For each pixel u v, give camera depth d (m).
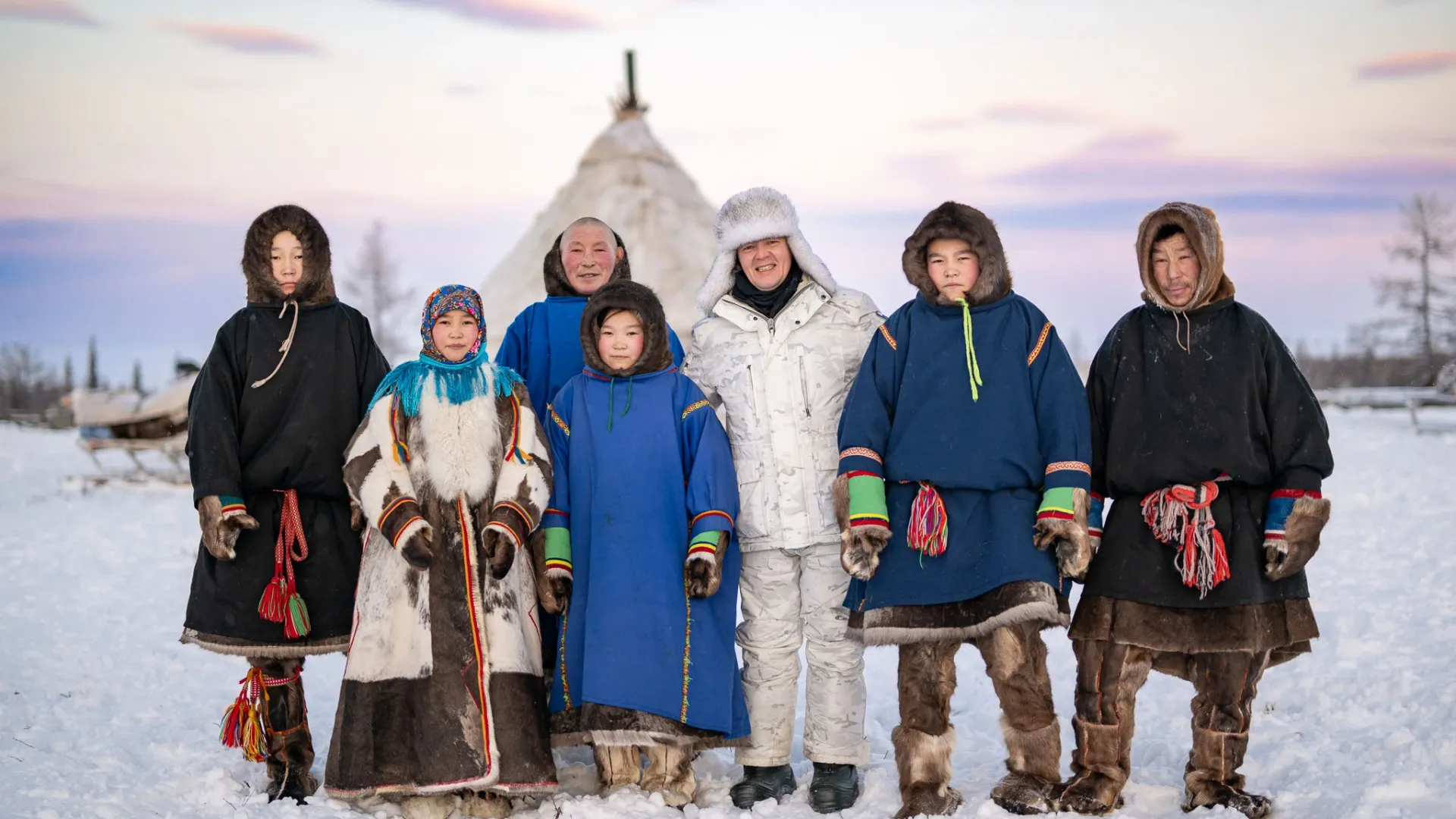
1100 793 3.69
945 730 3.80
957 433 3.72
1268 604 3.62
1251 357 3.63
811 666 4.12
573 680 3.98
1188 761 3.88
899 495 3.82
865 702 4.27
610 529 3.98
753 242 4.20
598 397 4.13
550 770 3.83
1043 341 3.78
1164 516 3.62
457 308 3.93
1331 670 5.38
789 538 4.08
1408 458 14.57
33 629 7.00
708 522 3.95
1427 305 45.72
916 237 3.83
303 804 3.95
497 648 3.82
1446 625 6.03
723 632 4.04
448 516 3.86
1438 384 27.66
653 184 16.53
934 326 3.84
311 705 5.45
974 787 4.08
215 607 3.95
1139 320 3.81
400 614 3.83
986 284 3.79
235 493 3.92
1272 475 3.65
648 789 4.00
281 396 4.04
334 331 4.13
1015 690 3.71
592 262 4.63
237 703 4.05
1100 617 3.72
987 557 3.66
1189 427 3.65
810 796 4.04
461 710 3.74
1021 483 3.73
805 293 4.23
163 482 15.70
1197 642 3.62
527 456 3.91
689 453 4.09
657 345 4.12
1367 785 3.81
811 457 4.12
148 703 5.43
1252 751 4.38
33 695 5.40
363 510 3.86
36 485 15.75
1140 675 3.86
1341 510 10.48
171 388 16.02
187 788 4.09
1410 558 8.06
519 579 3.98
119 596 8.17
